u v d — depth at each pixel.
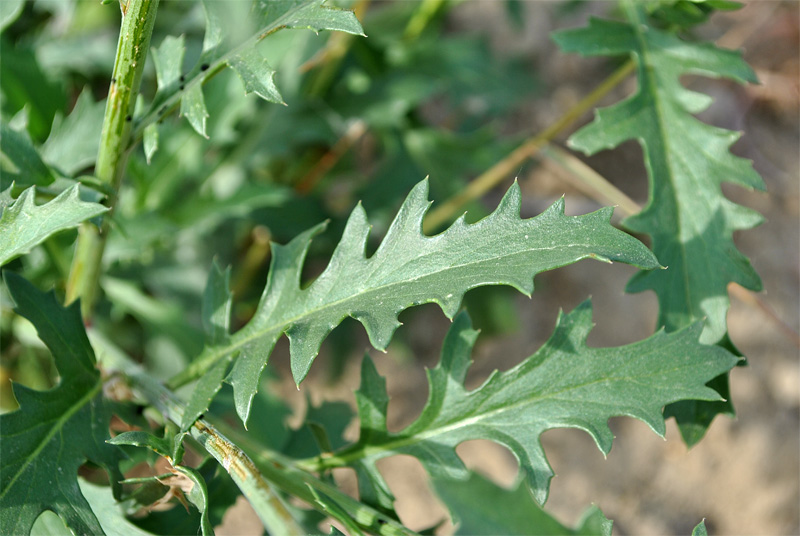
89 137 0.41
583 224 0.33
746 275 0.38
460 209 0.53
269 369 0.47
